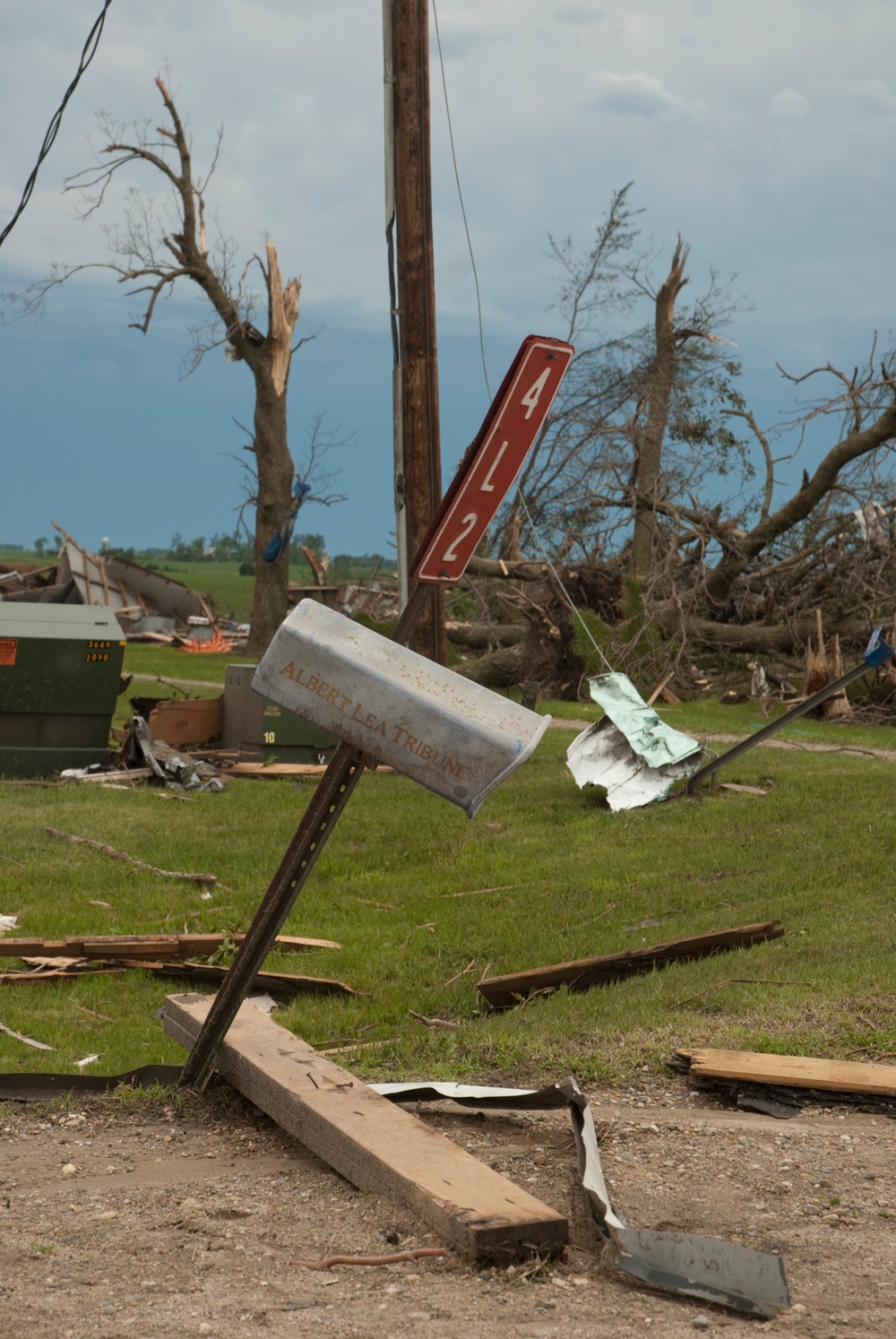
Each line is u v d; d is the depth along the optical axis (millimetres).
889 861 11867
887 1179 4340
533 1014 7512
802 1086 5426
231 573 161500
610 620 29672
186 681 32469
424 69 14836
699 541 34406
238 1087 5082
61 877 11531
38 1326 3006
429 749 3996
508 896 11227
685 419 36875
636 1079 5770
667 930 9844
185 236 41938
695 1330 3033
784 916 10156
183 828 13789
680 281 37375
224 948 9180
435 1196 3684
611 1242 3535
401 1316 3082
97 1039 7383
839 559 31578
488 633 33750
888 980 7199
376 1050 6695
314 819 4629
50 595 53344
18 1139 4832
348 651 4141
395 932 10086
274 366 44406
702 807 14508
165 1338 2930
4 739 16703
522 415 4613
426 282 15172
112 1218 3857
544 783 16188
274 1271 3410
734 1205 4055
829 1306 3227
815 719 26094
